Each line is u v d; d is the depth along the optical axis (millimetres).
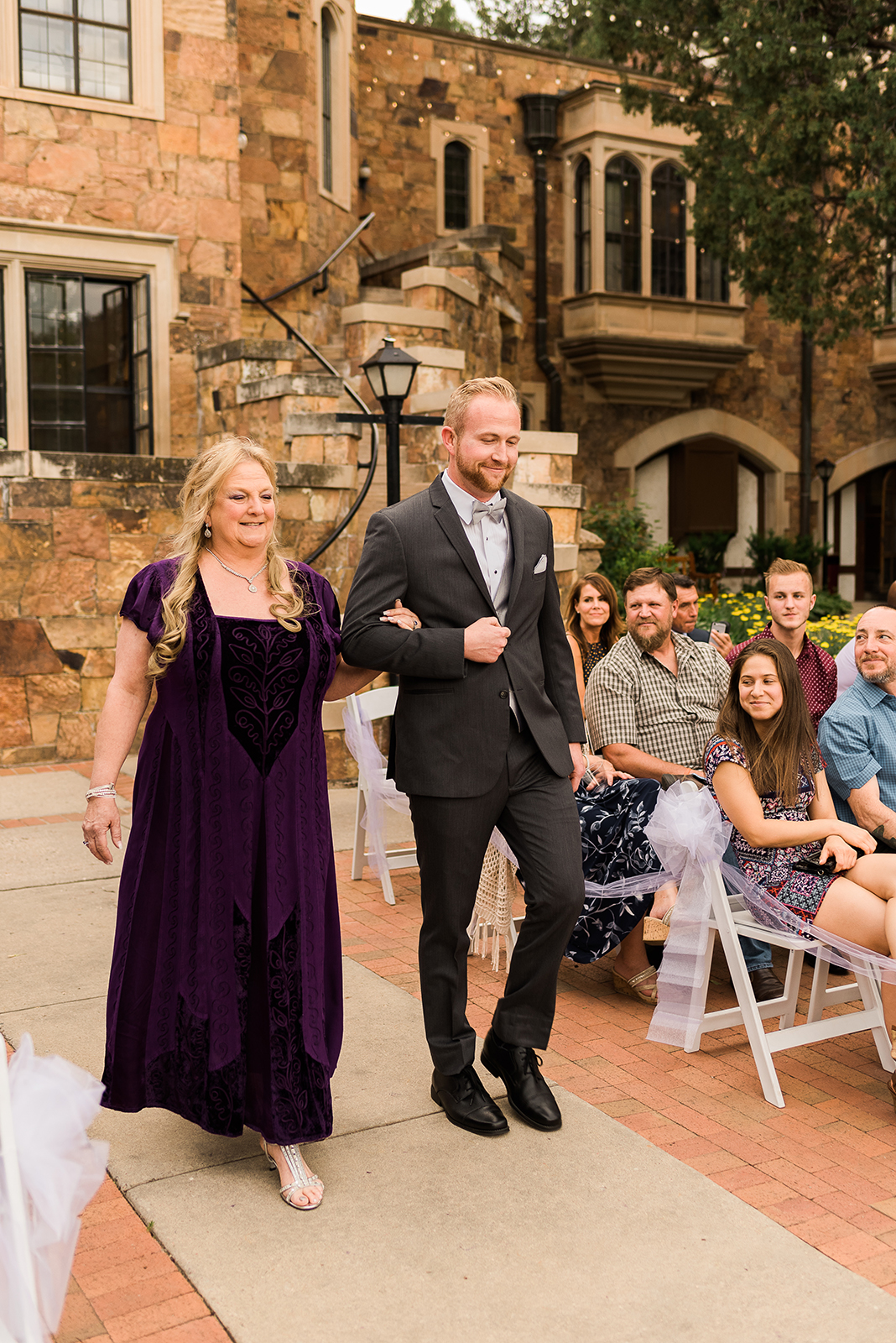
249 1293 2262
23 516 7363
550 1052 3486
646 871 3746
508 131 16000
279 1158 2627
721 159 12703
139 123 9562
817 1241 2482
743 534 18859
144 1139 2908
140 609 2631
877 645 3877
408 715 2957
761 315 18031
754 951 3998
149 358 9758
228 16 9867
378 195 15023
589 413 16906
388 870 4875
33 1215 1882
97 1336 2131
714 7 12078
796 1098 3205
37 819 6133
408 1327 2162
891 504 19984
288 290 11398
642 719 4293
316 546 7758
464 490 2961
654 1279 2322
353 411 10250
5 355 9312
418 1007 3740
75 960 4090
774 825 3400
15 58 9062
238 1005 2568
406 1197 2625
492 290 12352
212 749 2584
